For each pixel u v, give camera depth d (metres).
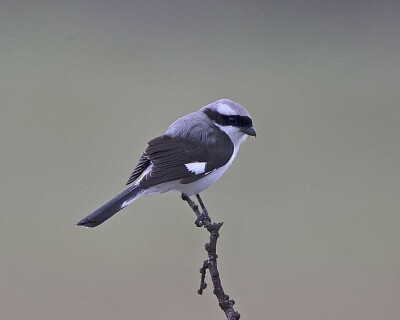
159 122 17.45
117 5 25.22
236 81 21.17
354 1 26.05
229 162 6.82
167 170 6.55
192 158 6.65
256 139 17.72
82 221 6.15
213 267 5.02
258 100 20.06
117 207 6.31
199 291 5.05
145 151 6.71
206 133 6.77
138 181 6.54
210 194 14.38
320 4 26.30
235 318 4.91
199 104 18.92
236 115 6.85
